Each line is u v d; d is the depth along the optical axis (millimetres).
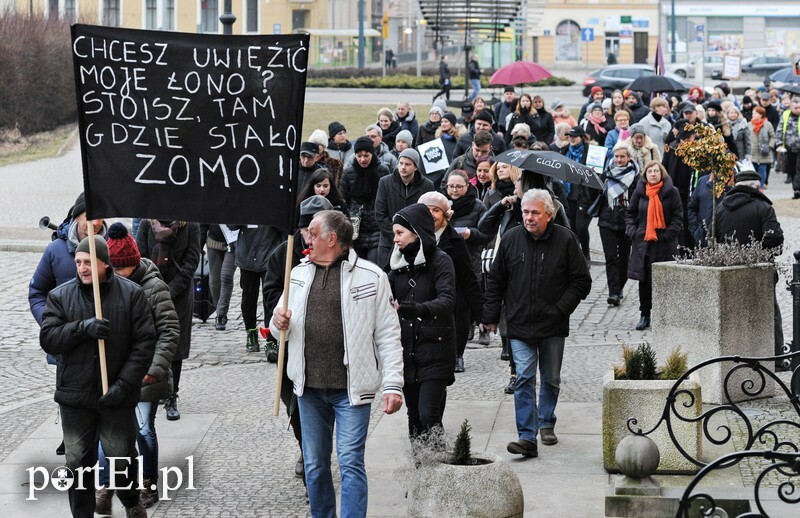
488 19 59375
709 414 14125
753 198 21094
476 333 24750
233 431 17703
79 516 13000
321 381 12602
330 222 12609
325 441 12859
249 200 13023
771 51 127625
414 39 140375
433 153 31375
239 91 12938
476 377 20953
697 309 18266
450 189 20953
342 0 125375
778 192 49156
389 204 22406
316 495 12875
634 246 24797
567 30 136250
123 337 12750
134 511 13359
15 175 55375
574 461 15938
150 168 13047
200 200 13078
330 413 12922
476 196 22016
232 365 22234
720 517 11648
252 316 23219
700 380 18281
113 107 12984
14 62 67688
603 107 43406
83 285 12789
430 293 14461
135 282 13609
